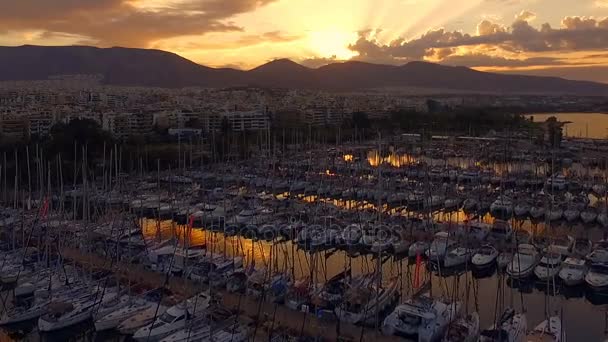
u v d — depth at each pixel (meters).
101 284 66.00
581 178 134.00
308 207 103.88
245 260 76.38
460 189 123.69
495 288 70.69
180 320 55.94
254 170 154.88
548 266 61.97
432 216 96.44
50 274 66.19
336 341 52.38
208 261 71.00
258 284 63.09
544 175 130.88
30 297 66.38
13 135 194.75
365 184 126.88
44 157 141.12
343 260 81.94
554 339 51.22
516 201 108.50
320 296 59.69
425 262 76.38
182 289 63.53
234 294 63.22
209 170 159.75
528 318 61.22
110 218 94.69
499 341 48.19
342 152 194.25
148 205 110.50
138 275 69.56
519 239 79.62
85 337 59.72
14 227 84.94
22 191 116.12
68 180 140.50
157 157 168.12
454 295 60.00
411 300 56.88
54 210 106.62
